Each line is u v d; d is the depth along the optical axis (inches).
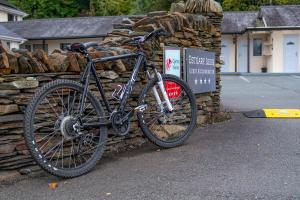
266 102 352.2
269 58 991.0
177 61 217.8
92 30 1078.4
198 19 239.6
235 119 252.2
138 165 156.2
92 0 1595.7
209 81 247.4
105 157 168.2
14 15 1332.4
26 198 124.7
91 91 163.3
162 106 183.9
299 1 1294.3
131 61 181.8
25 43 1136.8
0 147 139.0
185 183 135.3
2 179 137.9
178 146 183.5
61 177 140.3
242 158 163.0
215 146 182.5
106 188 132.1
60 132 145.3
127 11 1605.6
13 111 141.3
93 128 152.9
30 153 133.6
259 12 1024.9
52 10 1628.9
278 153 170.1
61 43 1112.2
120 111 163.5
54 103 149.8
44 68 149.3
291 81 657.0
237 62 1029.8
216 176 141.6
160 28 187.2
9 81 139.8
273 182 135.2
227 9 1310.3
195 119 191.3
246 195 124.3
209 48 255.3
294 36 946.7
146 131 174.7
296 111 275.9
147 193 127.1
